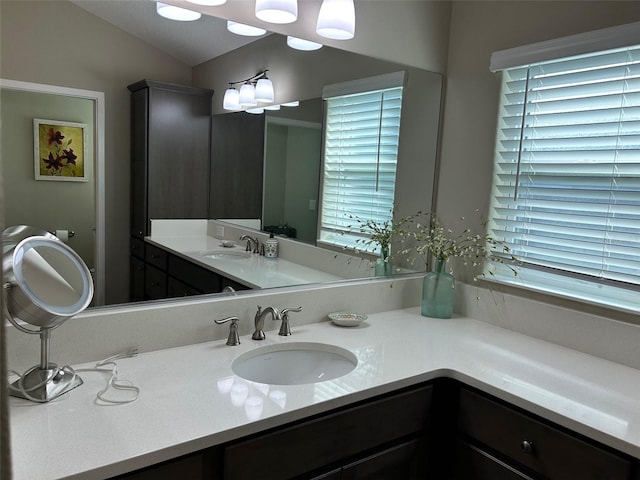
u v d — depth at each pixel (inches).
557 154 75.8
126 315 60.2
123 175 63.0
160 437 42.4
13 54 53.9
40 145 56.3
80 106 59.0
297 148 78.4
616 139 68.6
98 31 59.4
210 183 70.4
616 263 69.6
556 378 61.0
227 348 64.6
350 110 83.3
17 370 53.4
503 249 83.7
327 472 53.6
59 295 49.2
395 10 85.1
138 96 63.3
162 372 56.2
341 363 67.5
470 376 60.7
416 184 92.7
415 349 69.1
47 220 57.7
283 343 68.2
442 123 93.6
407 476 62.3
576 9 72.0
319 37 77.5
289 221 78.4
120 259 63.1
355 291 83.6
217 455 45.9
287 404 49.8
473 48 87.4
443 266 85.7
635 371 64.3
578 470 51.1
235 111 71.7
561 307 74.5
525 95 79.4
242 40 70.5
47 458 38.7
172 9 64.2
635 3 65.6
